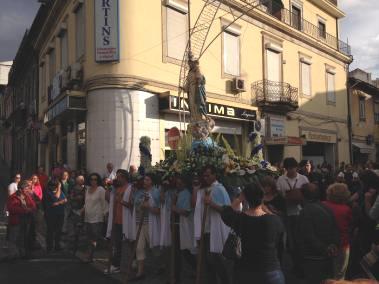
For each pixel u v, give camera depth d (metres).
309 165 9.91
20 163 31.14
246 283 3.96
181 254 7.45
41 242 11.13
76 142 15.91
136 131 14.02
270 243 3.96
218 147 8.53
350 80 29.23
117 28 13.91
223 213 4.25
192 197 6.88
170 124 15.21
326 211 4.87
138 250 7.44
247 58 19.20
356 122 30.22
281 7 21.78
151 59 14.67
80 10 15.88
